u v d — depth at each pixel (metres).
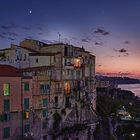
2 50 99.81
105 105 136.88
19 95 77.62
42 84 85.44
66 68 95.31
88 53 109.00
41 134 84.00
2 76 73.06
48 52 98.12
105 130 114.75
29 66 95.00
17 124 76.94
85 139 101.50
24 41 102.94
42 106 84.94
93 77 112.75
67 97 95.38
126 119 130.75
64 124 93.12
